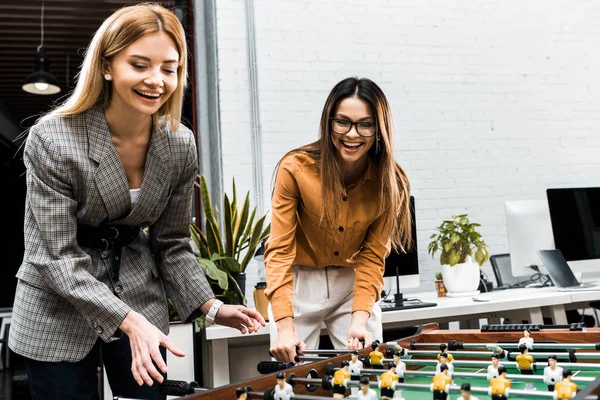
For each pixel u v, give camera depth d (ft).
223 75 12.98
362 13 14.01
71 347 4.08
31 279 4.10
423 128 14.12
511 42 14.85
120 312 3.75
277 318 5.02
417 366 4.32
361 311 5.26
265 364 3.71
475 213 14.16
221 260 8.45
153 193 4.36
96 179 4.04
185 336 7.37
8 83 22.89
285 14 13.51
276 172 5.51
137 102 3.90
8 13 17.06
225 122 12.85
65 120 4.03
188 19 13.66
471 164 14.29
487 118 14.51
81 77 4.00
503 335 4.57
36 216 3.90
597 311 13.21
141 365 3.62
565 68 15.08
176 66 4.03
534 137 14.71
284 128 13.20
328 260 5.62
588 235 9.70
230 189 12.68
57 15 17.34
